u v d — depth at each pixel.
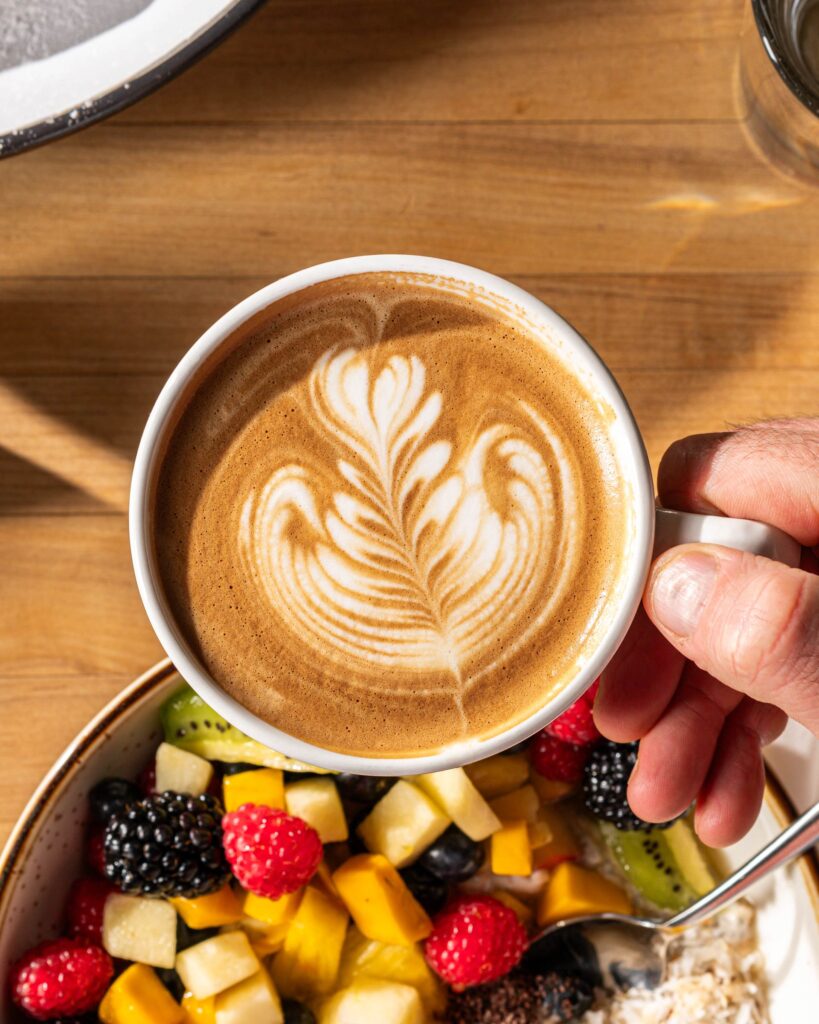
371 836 0.51
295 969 0.51
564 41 0.54
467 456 0.42
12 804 0.52
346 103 0.53
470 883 0.53
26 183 0.53
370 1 0.53
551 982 0.52
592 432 0.42
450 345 0.43
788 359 0.53
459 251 0.53
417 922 0.51
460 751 0.41
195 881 0.49
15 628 0.52
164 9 0.48
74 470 0.52
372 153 0.53
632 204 0.53
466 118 0.53
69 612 0.52
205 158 0.53
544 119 0.53
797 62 0.52
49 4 0.48
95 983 0.50
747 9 0.54
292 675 0.42
